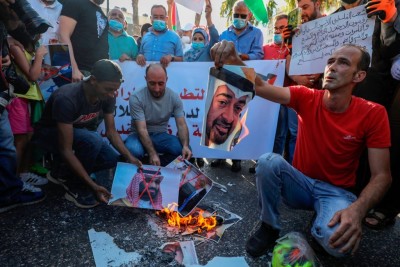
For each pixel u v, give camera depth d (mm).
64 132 2080
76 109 2115
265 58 3338
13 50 2189
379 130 1578
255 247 1773
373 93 2178
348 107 1674
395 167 2039
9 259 1646
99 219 2098
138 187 2150
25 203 2215
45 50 2402
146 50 3557
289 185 1752
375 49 2154
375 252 1894
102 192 2141
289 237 1639
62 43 2623
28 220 2039
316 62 2367
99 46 2869
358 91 2242
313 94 1779
